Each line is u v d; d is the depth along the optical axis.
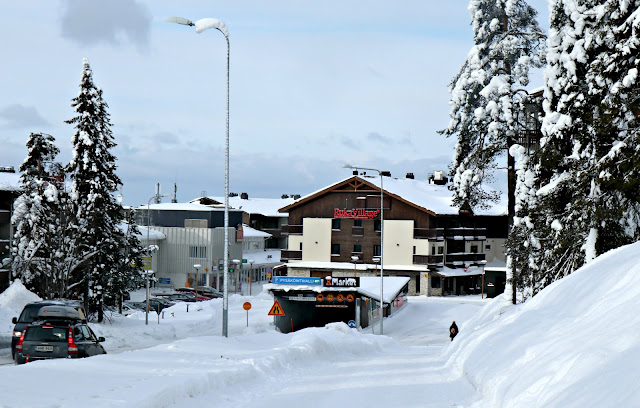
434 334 53.03
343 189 84.75
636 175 23.72
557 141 31.30
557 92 32.41
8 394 9.48
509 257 40.59
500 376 11.12
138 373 12.84
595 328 10.96
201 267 93.44
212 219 94.62
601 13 27.83
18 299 45.66
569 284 17.09
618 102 24.81
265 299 78.56
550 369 9.73
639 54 25.19
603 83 26.81
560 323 13.64
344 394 12.67
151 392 10.30
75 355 18.70
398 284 64.62
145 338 45.66
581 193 27.44
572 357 9.48
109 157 52.28
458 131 43.03
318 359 21.36
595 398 7.25
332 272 85.00
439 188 92.69
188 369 13.92
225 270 25.53
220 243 95.56
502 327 15.73
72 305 27.19
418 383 14.00
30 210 46.94
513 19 41.03
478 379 12.17
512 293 40.72
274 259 106.38
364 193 83.62
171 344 19.83
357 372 17.08
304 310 65.56
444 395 12.04
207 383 12.40
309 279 56.47
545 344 11.56
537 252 34.94
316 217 86.25
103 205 50.97
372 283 64.88
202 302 72.19
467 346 16.89
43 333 18.75
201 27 26.52
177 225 96.00
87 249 50.28
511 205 41.94
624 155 24.14
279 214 117.69
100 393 10.09
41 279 48.03
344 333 31.20
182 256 94.31
